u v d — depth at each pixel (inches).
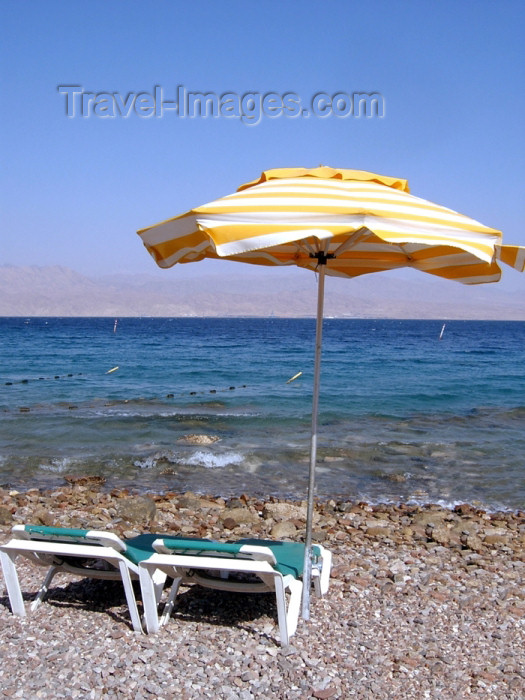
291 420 714.8
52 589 221.5
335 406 835.4
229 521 332.2
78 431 631.8
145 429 648.4
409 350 2295.8
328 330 4931.1
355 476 484.7
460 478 484.1
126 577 189.0
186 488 443.5
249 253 201.6
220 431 645.9
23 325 5743.1
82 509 362.0
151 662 171.6
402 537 323.3
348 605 215.9
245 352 2074.3
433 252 200.8
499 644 190.5
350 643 186.7
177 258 184.9
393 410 813.2
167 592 219.5
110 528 317.4
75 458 520.4
